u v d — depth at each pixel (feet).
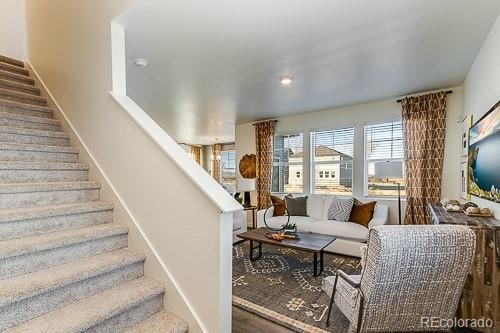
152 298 5.66
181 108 16.79
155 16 6.93
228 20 7.09
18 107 8.89
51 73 10.14
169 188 5.89
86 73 8.25
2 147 6.95
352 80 11.70
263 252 13.82
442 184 13.05
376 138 15.49
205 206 5.24
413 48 8.73
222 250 5.08
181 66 10.20
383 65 10.09
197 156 35.53
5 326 4.18
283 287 9.53
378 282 5.28
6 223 5.38
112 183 7.29
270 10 6.64
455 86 12.54
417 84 12.23
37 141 8.23
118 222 7.00
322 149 17.76
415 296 5.57
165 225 5.98
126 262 5.86
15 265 4.89
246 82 11.99
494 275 6.57
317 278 10.33
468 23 7.25
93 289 5.35
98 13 7.70
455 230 5.29
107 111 7.46
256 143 20.56
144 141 6.42
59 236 5.64
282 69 10.48
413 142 13.56
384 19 7.05
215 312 5.09
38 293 4.49
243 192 20.68
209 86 12.53
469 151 9.78
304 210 16.35
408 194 13.73
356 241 12.89
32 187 6.37
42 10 10.82
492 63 7.58
